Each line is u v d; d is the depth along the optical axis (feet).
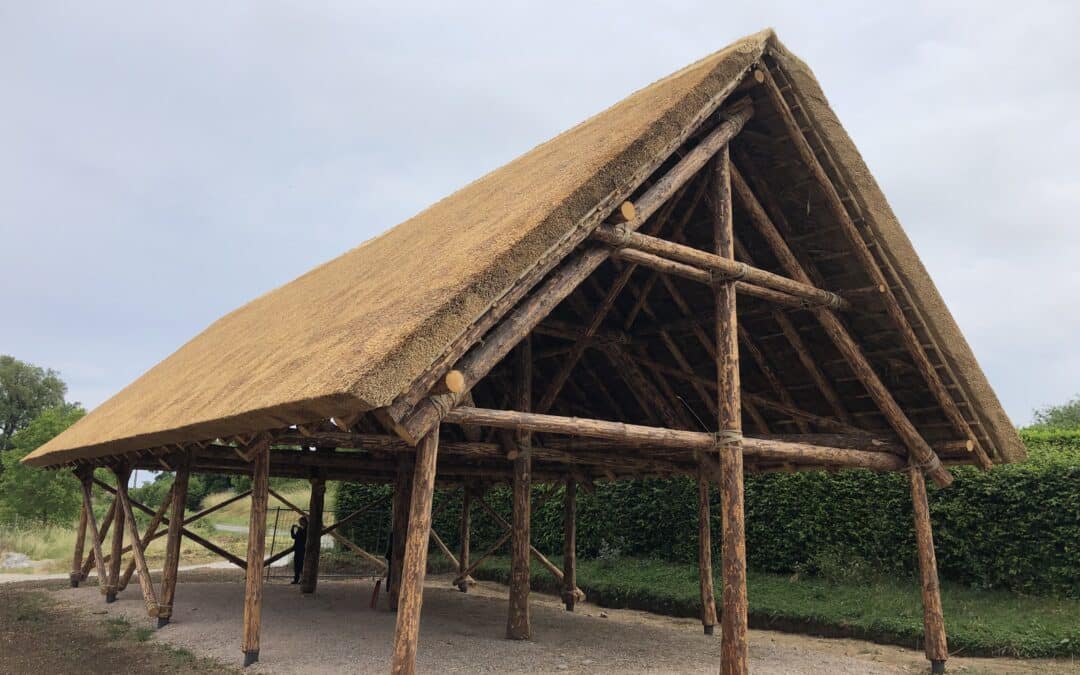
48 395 189.57
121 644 27.78
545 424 18.90
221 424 19.81
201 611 34.37
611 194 18.88
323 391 14.53
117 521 39.58
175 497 31.81
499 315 16.96
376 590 37.24
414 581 15.52
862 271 25.66
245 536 86.02
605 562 53.26
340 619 32.45
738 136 25.23
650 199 20.72
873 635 31.94
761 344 30.14
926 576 26.50
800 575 43.68
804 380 30.37
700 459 33.55
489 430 37.60
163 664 24.21
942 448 28.09
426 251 23.70
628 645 28.86
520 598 28.78
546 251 17.44
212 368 30.48
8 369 184.14
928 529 27.04
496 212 21.89
